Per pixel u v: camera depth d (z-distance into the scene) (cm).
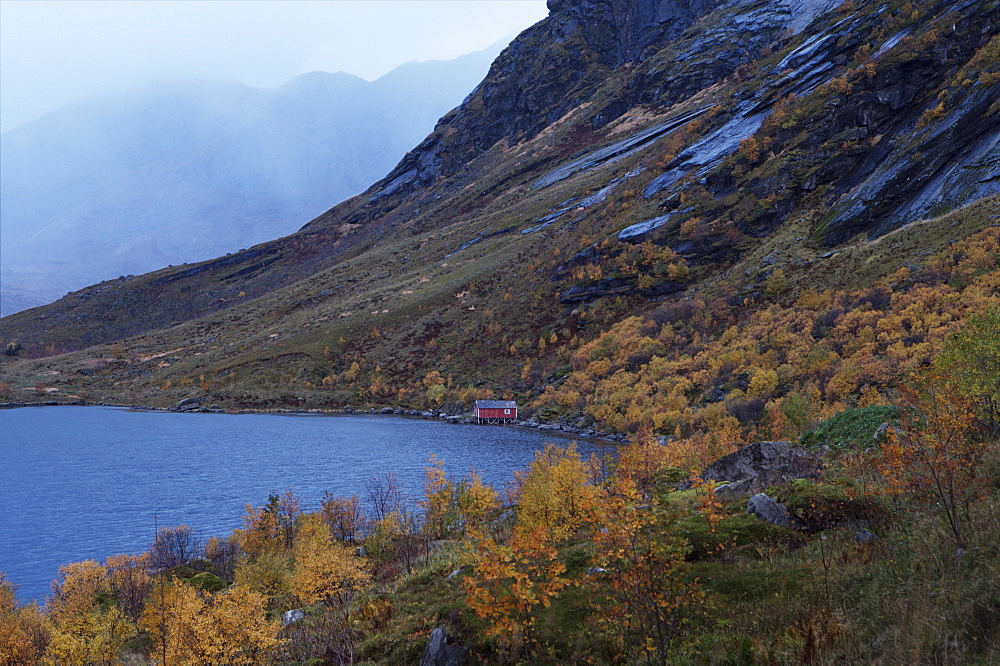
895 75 15500
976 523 1064
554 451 4753
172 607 2209
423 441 12912
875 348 7994
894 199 13000
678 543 1052
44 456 12231
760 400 8306
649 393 11619
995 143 11738
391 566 2991
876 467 1352
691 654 1036
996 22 14938
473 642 1328
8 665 3117
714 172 18375
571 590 1402
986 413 1412
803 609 1033
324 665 1659
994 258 8781
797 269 13188
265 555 3444
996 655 754
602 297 17875
